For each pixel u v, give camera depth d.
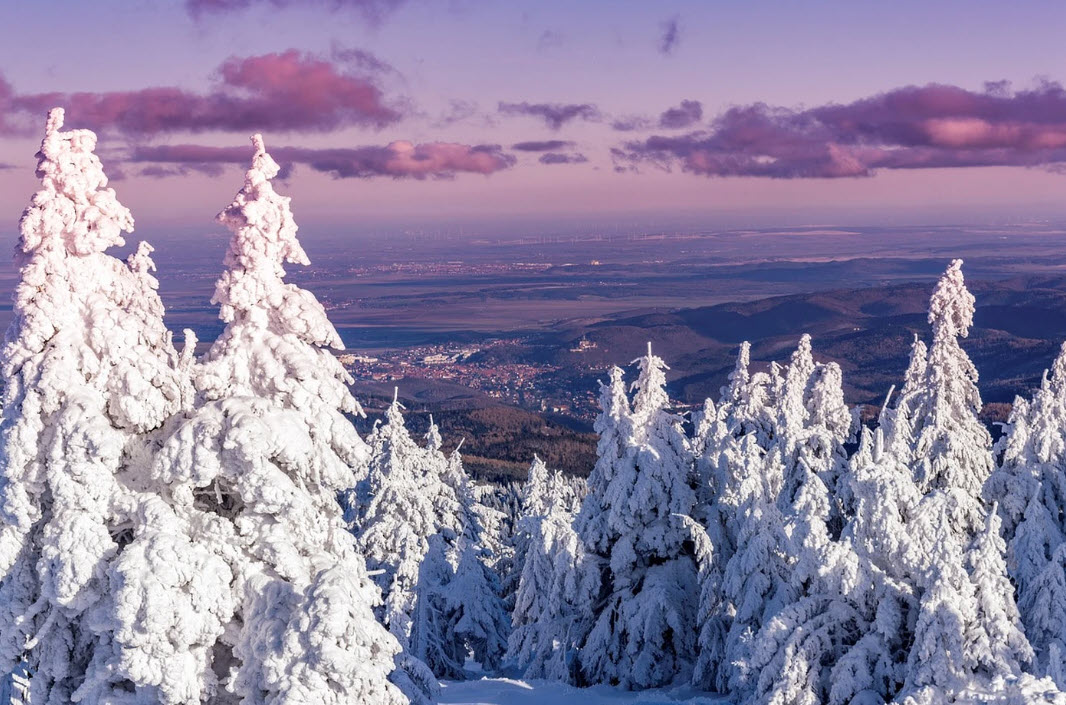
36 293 15.89
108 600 15.08
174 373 16.62
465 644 41.69
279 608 15.26
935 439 34.94
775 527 26.97
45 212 15.80
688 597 33.34
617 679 33.09
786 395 35.53
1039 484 28.80
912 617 21.61
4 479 15.63
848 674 21.42
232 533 15.77
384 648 15.57
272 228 17.02
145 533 15.08
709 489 33.97
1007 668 19.06
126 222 16.66
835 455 28.72
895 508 21.92
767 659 22.30
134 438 16.31
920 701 19.31
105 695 15.09
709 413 38.69
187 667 14.84
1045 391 30.08
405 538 44.62
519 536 48.97
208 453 15.44
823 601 22.48
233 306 17.08
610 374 34.12
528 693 32.09
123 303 17.06
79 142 16.16
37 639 15.34
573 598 33.75
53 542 15.07
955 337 38.19
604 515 33.84
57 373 15.42
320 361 17.53
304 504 15.88
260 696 15.02
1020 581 27.55
